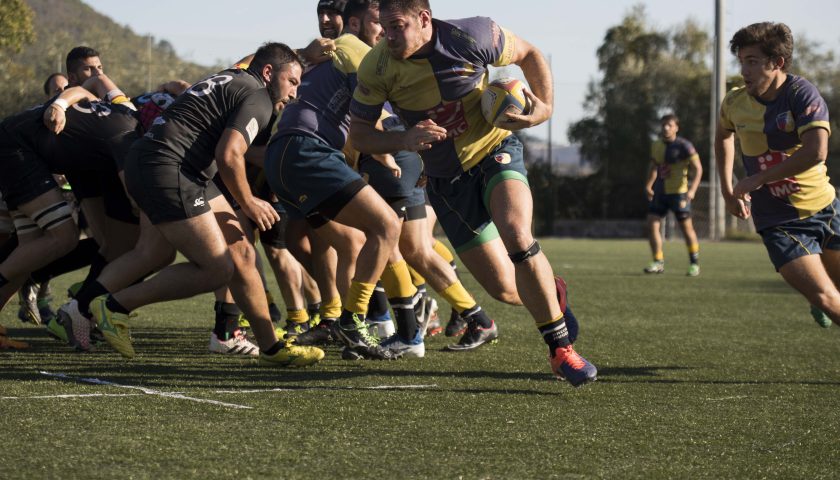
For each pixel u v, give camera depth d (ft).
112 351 63.87
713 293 126.11
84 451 36.04
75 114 63.16
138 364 58.13
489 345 70.79
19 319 84.02
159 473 33.40
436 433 40.40
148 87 312.71
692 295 122.52
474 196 55.72
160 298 57.16
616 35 492.13
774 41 54.80
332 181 58.18
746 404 48.24
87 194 71.97
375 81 53.16
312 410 44.68
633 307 105.29
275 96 57.88
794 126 55.42
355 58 59.21
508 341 73.51
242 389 49.98
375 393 49.44
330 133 59.31
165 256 59.82
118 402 45.39
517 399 48.47
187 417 42.47
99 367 56.44
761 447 38.96
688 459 36.88
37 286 78.38
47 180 63.36
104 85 70.44
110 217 68.90
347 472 34.04
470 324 68.33
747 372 59.00
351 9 65.21
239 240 58.23
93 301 57.57
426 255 67.41
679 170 163.84
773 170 54.34
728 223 372.99
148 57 316.60
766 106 56.34
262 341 58.49
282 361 58.49
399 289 63.05
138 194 55.52
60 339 65.72
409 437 39.58
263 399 47.19
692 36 497.05
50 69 293.02
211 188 59.11
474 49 52.29
